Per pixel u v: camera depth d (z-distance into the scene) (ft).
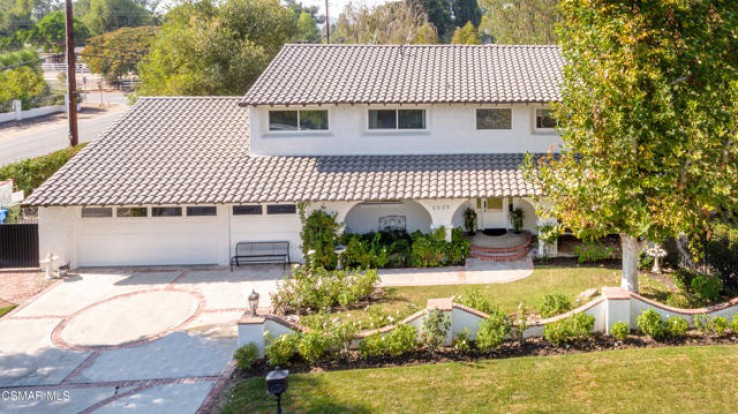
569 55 52.13
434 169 77.15
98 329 56.13
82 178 75.10
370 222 80.94
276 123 81.30
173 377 45.03
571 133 51.03
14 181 103.14
